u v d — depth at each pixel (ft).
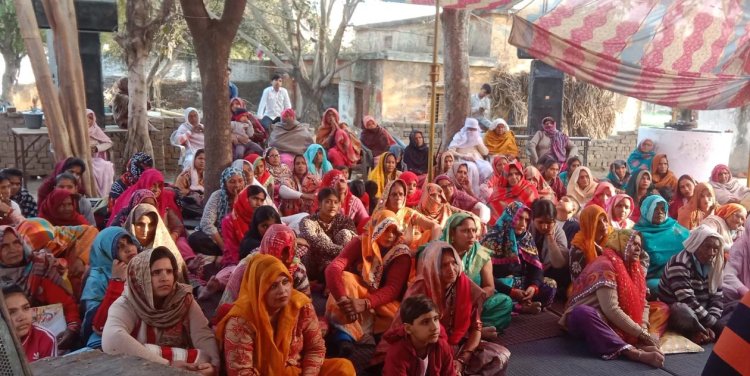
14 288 9.91
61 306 12.18
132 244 12.04
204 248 18.31
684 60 21.20
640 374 12.34
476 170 27.27
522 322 14.78
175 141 31.50
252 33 63.46
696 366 12.79
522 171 21.29
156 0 45.50
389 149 30.91
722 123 39.01
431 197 16.98
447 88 31.45
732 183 24.81
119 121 37.55
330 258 15.83
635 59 21.09
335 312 12.57
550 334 14.15
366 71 54.29
